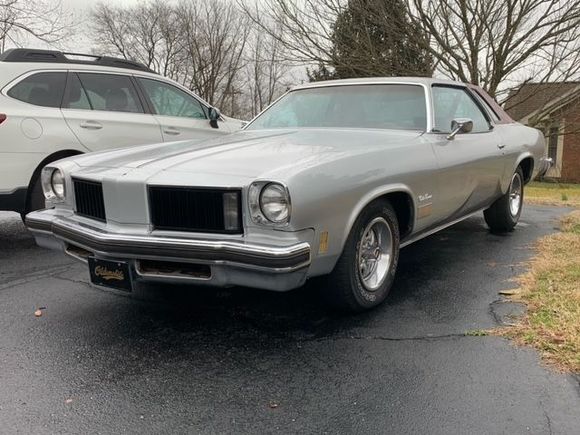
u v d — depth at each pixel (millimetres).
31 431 2254
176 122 6660
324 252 2965
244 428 2275
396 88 4461
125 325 3328
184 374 2721
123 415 2371
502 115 5738
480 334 3119
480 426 2266
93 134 5781
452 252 5039
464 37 15578
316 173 2891
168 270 2951
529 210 7840
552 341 2945
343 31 15930
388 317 3408
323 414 2371
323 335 3156
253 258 2695
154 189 2924
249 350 2977
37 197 5375
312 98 4723
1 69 5277
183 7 38250
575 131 17875
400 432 2240
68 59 5879
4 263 4734
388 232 3566
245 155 3186
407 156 3627
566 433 2207
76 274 4406
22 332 3230
